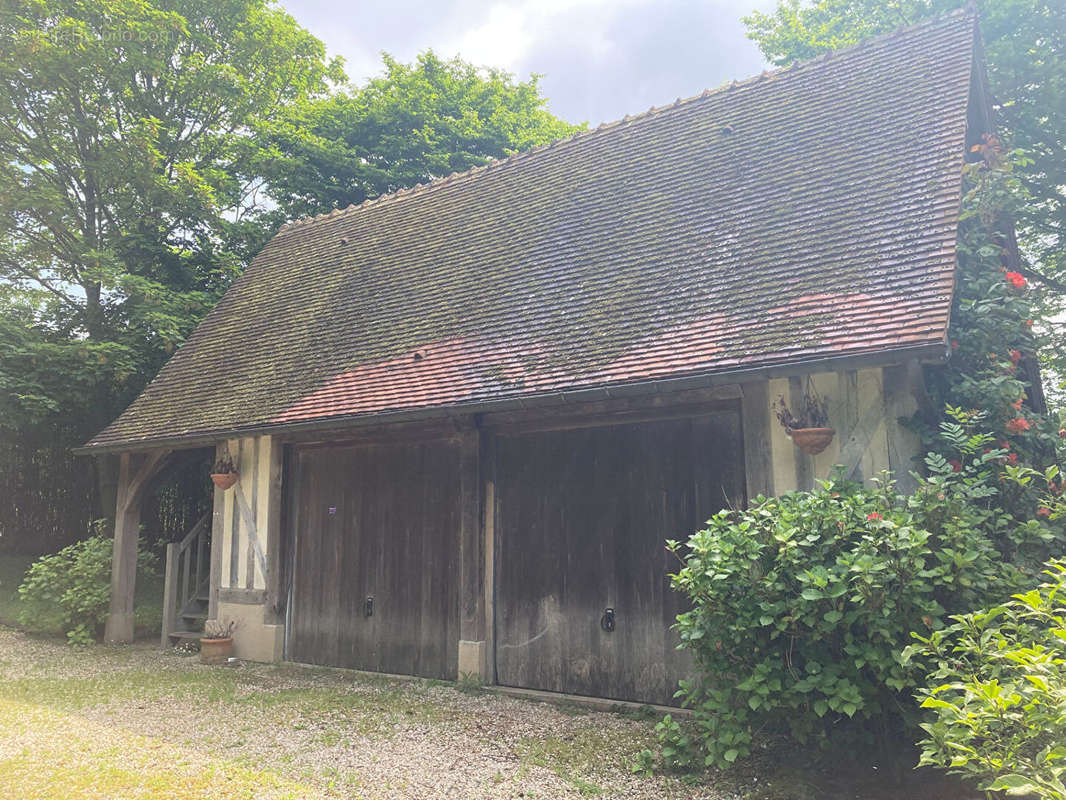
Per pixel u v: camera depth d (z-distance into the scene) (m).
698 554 4.24
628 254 6.89
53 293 13.55
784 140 7.12
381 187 17.81
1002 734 2.69
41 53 11.41
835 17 14.00
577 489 6.21
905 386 4.71
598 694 5.86
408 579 7.11
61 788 4.01
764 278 5.64
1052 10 10.73
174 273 14.05
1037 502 4.62
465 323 7.25
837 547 3.96
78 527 14.62
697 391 5.55
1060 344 9.70
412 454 7.29
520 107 21.64
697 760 4.28
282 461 8.08
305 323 9.09
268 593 7.89
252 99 15.10
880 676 3.64
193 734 5.10
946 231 5.05
